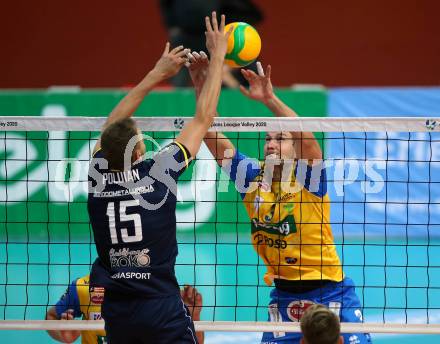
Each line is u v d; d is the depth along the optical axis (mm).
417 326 18344
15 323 18453
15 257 35438
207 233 37594
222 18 17016
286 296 19375
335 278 19203
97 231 16359
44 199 37938
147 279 15906
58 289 30281
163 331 15773
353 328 18266
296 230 19031
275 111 19547
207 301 28922
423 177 37938
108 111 38094
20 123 18594
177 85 44594
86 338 19359
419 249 37188
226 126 18250
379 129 18250
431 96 38469
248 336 25172
